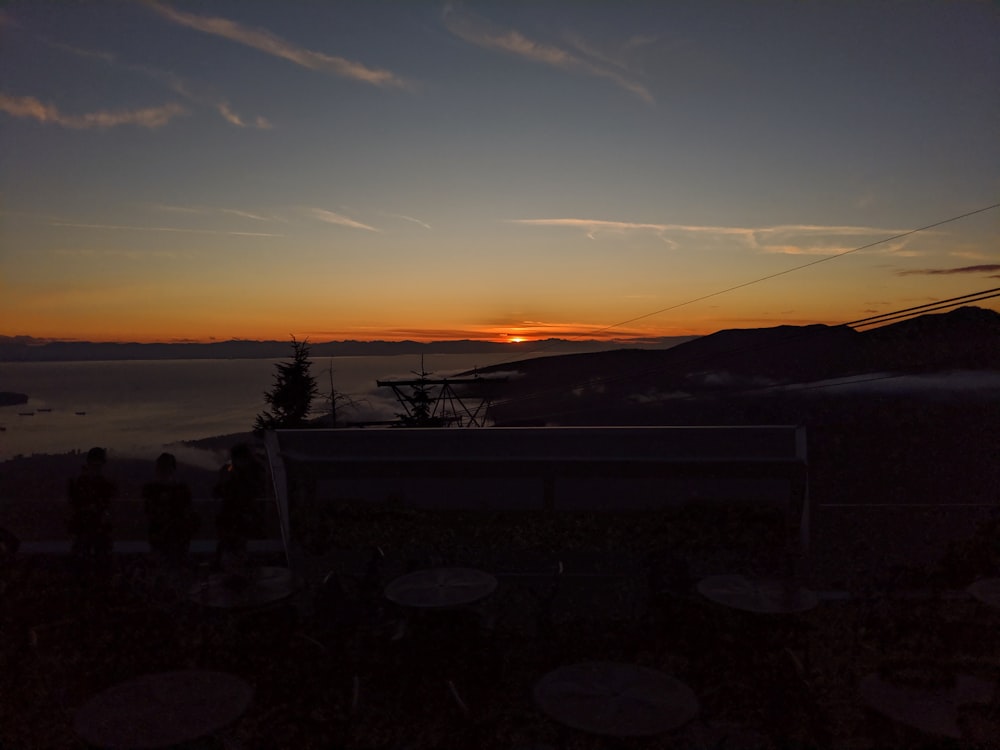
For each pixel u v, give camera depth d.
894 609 5.22
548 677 3.90
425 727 4.41
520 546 6.47
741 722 4.36
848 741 4.02
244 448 6.21
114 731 3.36
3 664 4.89
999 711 3.46
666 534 6.37
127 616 5.59
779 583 5.54
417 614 5.09
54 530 7.16
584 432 6.81
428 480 6.58
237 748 4.08
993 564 5.78
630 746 3.38
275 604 5.32
